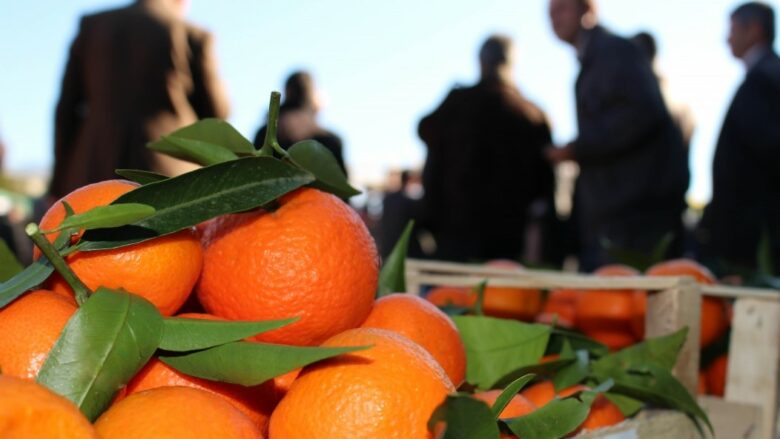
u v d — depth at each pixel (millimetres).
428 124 1709
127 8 1453
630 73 1375
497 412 432
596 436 500
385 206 2715
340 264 469
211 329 429
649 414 573
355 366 431
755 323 681
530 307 729
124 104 1414
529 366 546
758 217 1419
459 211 1682
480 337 561
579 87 1458
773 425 674
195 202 450
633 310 717
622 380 567
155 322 427
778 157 1396
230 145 495
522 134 1676
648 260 825
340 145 1690
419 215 1792
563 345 576
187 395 412
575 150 1427
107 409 409
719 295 684
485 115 1656
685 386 601
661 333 609
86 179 1443
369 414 421
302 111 1642
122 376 410
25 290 422
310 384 433
